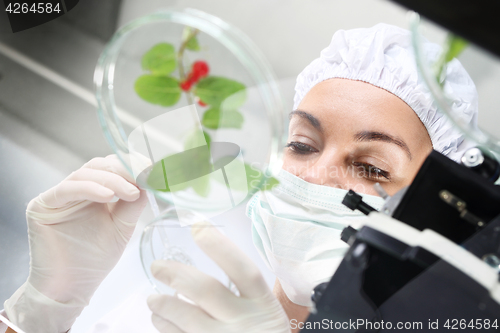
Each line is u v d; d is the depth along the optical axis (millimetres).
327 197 915
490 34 443
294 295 885
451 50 494
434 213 565
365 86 963
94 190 831
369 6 963
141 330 895
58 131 1070
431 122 953
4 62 1081
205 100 552
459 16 442
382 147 937
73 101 1041
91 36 1018
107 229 940
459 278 514
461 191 548
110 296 986
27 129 1095
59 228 930
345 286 577
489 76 615
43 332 980
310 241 884
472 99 642
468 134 480
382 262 553
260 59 528
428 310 542
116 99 594
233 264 674
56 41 1036
